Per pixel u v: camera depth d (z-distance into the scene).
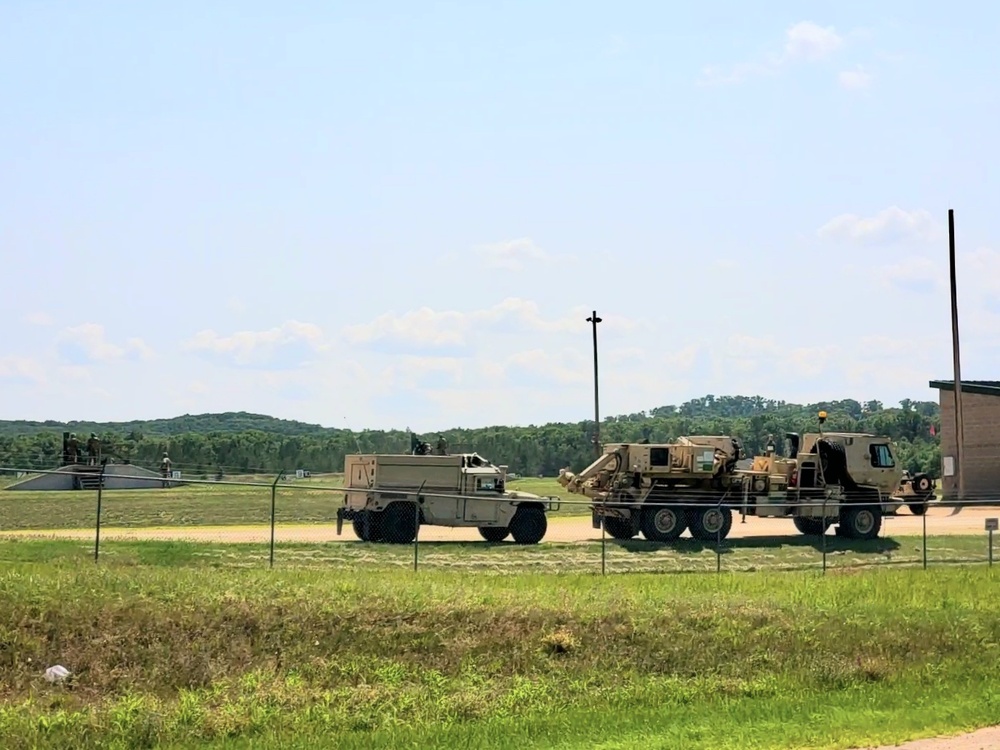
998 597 26.67
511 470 110.19
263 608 20.83
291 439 113.62
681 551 35.47
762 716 16.97
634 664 20.30
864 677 20.16
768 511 39.25
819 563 34.03
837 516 39.97
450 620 21.22
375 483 35.50
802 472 40.47
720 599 24.23
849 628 22.81
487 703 17.78
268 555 29.66
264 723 16.56
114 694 17.80
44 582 21.20
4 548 27.86
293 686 18.12
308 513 52.16
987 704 17.69
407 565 29.61
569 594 23.77
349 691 18.08
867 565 33.78
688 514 38.34
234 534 37.50
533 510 36.81
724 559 34.00
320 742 15.55
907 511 52.94
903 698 18.31
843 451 40.31
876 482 40.69
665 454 38.56
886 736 15.56
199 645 19.48
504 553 33.09
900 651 21.94
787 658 21.02
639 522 38.22
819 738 15.48
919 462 96.31
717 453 39.22
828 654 21.36
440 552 32.56
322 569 27.06
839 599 25.45
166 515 48.62
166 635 19.59
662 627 21.84
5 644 18.70
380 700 17.73
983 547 38.16
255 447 108.00
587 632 21.28
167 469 72.06
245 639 19.88
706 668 20.38
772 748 14.98
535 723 16.55
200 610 20.48
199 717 16.58
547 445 110.88
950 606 25.17
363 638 20.25
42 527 41.78
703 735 15.68
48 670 18.20
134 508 51.38
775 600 24.59
